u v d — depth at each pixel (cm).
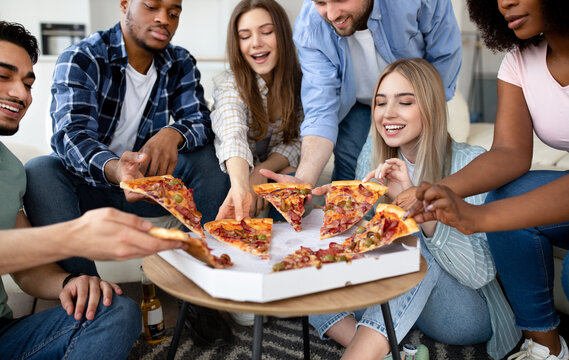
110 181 158
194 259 110
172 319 186
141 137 197
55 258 93
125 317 123
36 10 404
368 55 197
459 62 216
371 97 212
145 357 159
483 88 482
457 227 106
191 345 167
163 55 196
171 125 185
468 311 157
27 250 90
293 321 186
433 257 152
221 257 111
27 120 308
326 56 196
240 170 172
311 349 165
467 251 143
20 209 149
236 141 180
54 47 408
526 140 140
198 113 198
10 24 133
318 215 150
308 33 192
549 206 106
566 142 140
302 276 96
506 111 143
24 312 185
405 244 119
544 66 135
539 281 138
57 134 167
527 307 142
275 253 120
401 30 187
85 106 173
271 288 94
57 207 162
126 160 145
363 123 225
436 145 161
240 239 127
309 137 189
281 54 200
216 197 192
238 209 140
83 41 181
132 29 179
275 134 215
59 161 171
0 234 91
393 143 165
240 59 199
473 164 133
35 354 120
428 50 203
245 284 93
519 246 137
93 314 120
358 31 191
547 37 128
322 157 184
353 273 102
